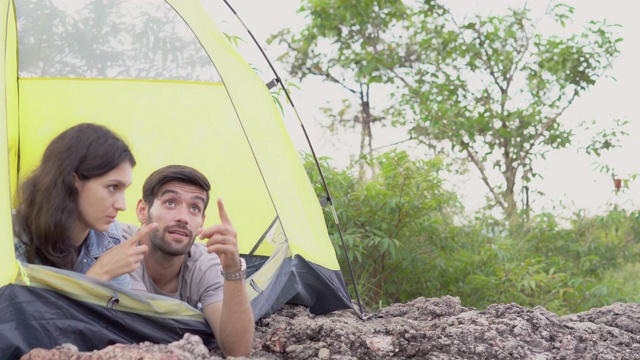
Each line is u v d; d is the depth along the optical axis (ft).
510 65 36.04
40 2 15.19
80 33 15.56
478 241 25.34
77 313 10.39
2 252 10.14
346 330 12.66
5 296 9.98
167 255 11.46
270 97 15.33
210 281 11.81
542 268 26.99
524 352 12.53
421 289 23.22
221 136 16.49
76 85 15.78
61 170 10.68
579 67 35.63
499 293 23.38
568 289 24.06
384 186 23.31
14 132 15.06
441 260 23.29
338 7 36.91
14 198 11.34
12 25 14.70
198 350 9.66
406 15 37.55
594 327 14.55
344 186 22.90
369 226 22.75
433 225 23.30
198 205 11.50
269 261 14.38
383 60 36.47
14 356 9.94
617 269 29.66
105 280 10.51
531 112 35.01
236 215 16.55
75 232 10.96
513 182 35.17
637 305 16.30
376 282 22.93
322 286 14.47
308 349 12.05
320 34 36.94
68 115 15.72
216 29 14.94
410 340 12.43
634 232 30.17
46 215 10.61
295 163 15.42
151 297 10.89
